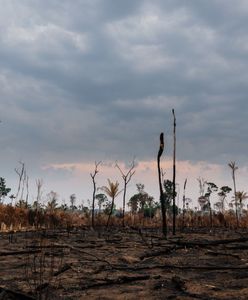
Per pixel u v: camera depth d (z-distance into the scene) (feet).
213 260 28.94
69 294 16.75
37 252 30.01
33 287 17.56
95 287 18.45
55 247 33.71
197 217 96.48
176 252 34.12
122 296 16.60
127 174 76.95
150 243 41.37
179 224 91.09
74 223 87.20
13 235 50.93
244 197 85.71
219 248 36.78
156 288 18.34
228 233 61.26
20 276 20.35
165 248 35.45
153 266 24.76
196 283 19.51
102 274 21.84
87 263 25.89
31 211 74.18
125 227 79.82
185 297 16.51
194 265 26.08
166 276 21.68
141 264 26.43
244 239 40.68
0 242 40.57
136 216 99.30
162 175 56.65
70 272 22.29
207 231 68.03
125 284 19.33
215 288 18.13
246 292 17.49
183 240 46.09
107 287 18.53
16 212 72.84
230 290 17.99
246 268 24.43
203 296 16.67
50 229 67.05
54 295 16.42
